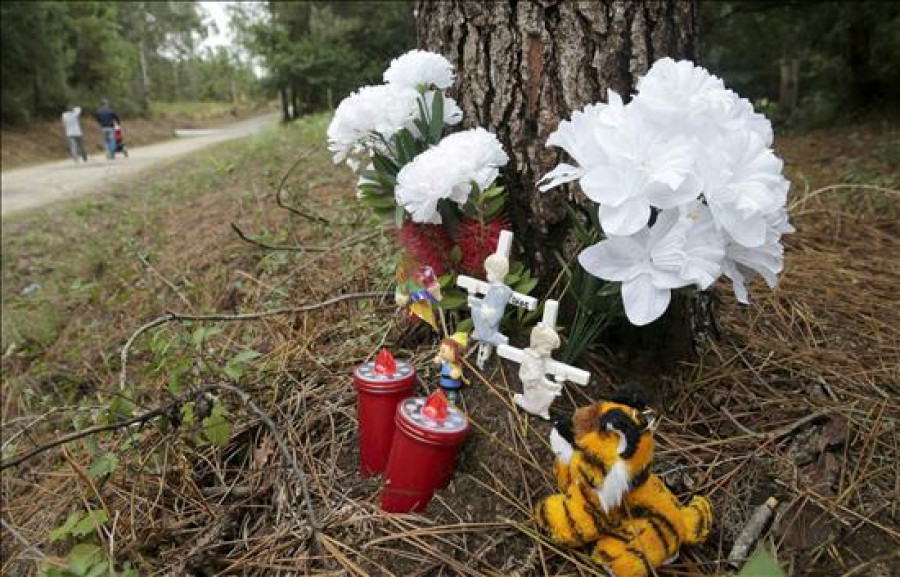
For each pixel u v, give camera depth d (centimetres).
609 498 123
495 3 186
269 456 183
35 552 180
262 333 258
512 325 179
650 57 185
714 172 130
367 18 1614
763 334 218
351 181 504
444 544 143
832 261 283
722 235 137
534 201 188
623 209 132
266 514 170
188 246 452
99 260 481
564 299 184
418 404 150
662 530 128
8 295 484
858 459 160
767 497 153
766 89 1099
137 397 249
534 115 186
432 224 179
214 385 187
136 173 1135
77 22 2298
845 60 820
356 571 139
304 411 193
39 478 253
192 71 4884
